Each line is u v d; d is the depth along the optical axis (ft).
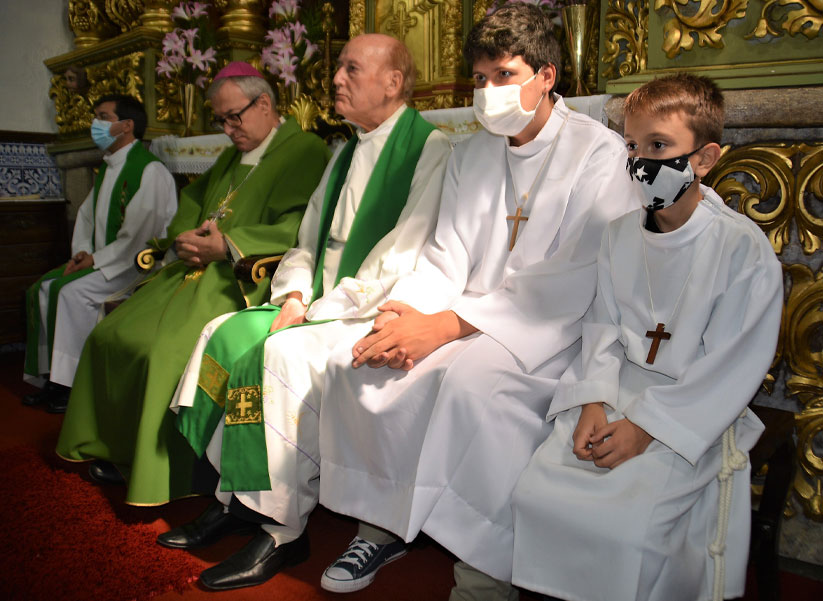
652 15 8.95
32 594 7.42
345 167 10.21
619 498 5.62
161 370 9.18
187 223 12.22
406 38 12.69
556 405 6.61
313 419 8.01
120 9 18.04
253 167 11.61
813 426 7.95
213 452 8.55
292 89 14.32
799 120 7.77
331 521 9.43
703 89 5.83
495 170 8.21
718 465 5.92
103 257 13.78
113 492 10.10
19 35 19.25
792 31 7.98
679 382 5.94
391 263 8.63
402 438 6.95
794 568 8.09
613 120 8.89
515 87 7.38
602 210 7.32
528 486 6.06
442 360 6.92
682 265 6.34
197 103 16.43
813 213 7.89
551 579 5.82
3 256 17.58
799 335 8.00
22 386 15.31
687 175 5.88
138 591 7.52
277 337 8.09
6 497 9.75
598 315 6.88
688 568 5.58
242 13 15.88
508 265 7.85
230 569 7.75
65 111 19.31
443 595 7.62
